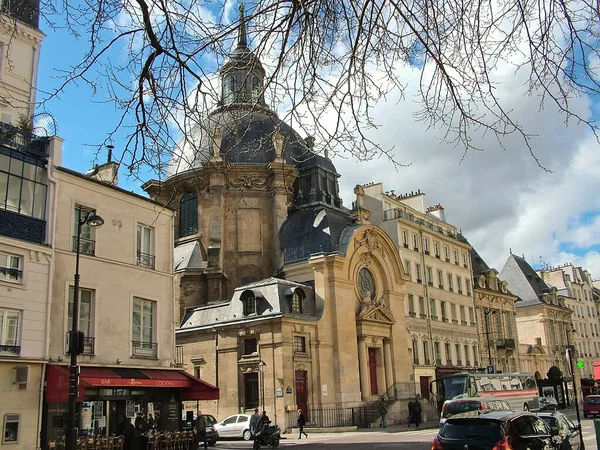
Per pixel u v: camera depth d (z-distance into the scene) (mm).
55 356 23188
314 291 46906
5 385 21125
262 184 55438
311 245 50094
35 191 23594
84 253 25344
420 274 59062
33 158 23703
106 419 24891
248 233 54469
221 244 53094
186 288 51219
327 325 45562
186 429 28141
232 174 54938
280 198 54188
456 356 61844
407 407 48719
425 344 57281
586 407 44656
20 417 21344
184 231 56469
